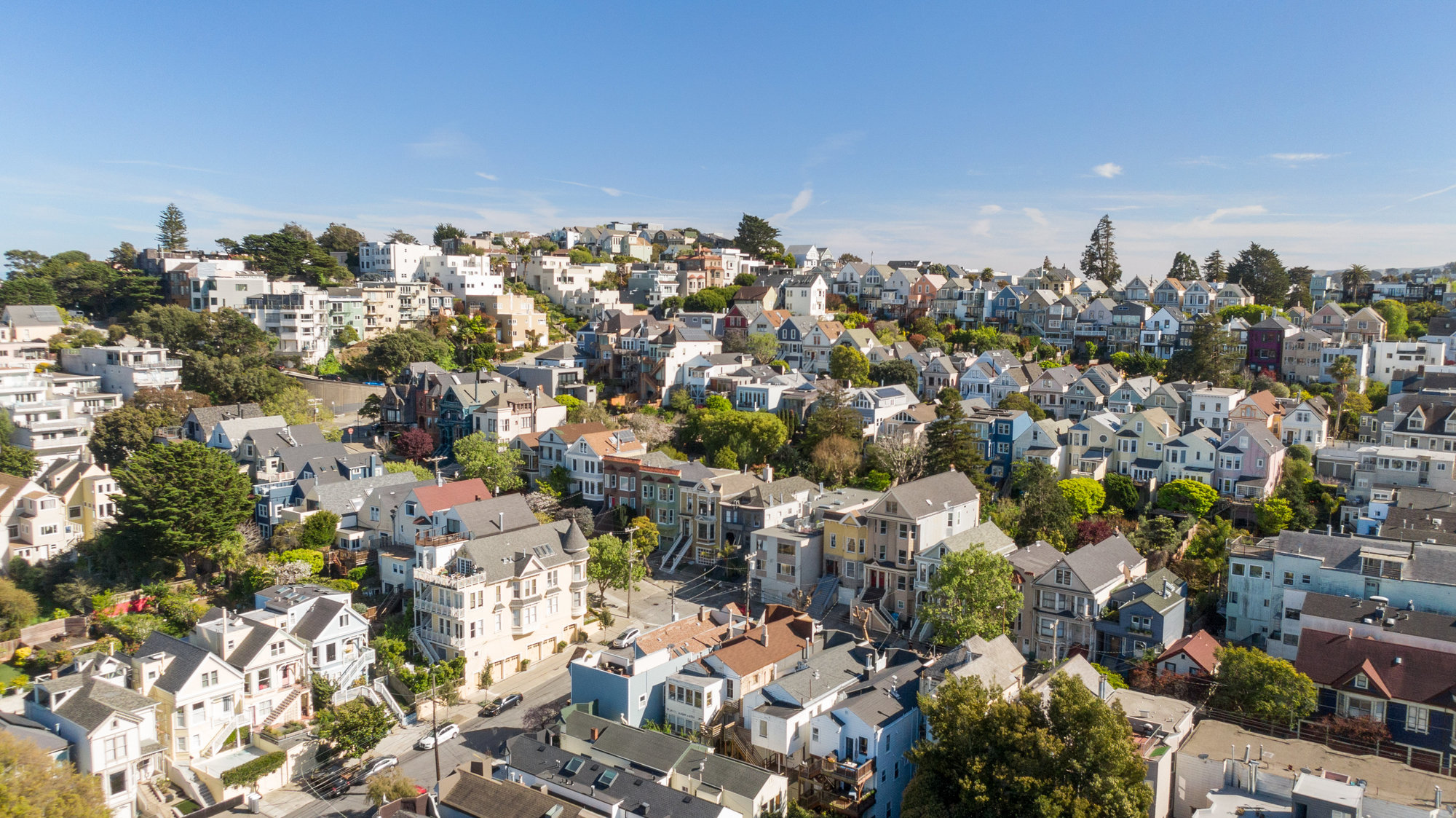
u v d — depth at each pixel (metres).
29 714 65.81
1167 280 193.00
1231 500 104.00
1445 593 71.00
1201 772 55.25
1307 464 108.44
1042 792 50.84
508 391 142.38
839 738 63.28
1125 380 138.25
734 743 68.44
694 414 136.88
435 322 179.00
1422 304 176.50
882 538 92.50
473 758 71.69
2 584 89.62
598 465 117.69
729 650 72.31
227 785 65.75
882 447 118.38
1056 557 87.25
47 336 161.75
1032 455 114.38
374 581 95.56
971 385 148.12
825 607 93.88
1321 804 48.34
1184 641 73.50
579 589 92.38
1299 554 78.81
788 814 59.16
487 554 85.69
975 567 77.94
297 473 111.69
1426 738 61.50
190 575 99.25
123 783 63.22
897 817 64.50
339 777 70.00
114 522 109.25
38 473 117.69
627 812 56.88
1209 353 144.38
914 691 68.38
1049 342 177.25
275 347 171.00
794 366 167.62
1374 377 143.00
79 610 93.50
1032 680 71.81
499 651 85.06
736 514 106.00
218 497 95.56
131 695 66.25
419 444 128.62
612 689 71.56
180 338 159.00
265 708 74.19
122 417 122.88
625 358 164.12
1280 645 77.44
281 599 81.56
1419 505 92.44
